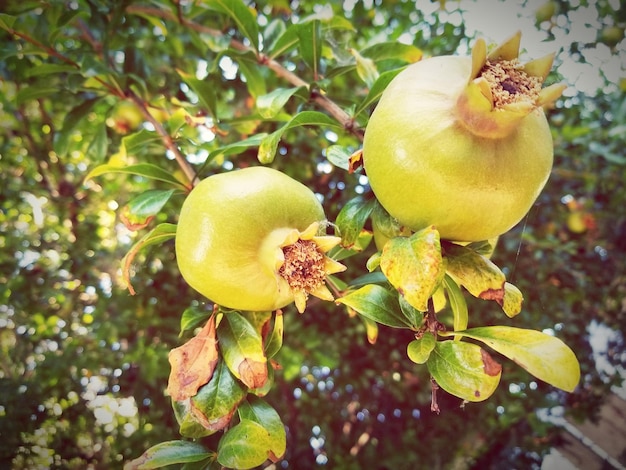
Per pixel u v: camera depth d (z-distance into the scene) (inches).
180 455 8.5
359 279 10.4
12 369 23.8
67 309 23.4
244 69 15.8
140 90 16.1
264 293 7.8
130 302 22.0
